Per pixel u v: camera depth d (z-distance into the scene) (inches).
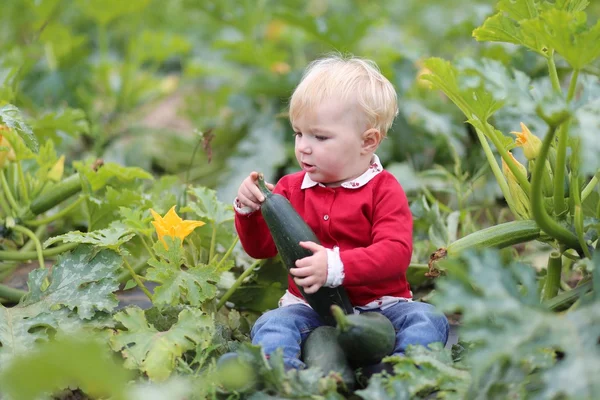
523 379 154.1
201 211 225.6
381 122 193.5
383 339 169.6
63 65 415.5
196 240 223.5
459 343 190.2
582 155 152.6
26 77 407.5
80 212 280.7
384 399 156.9
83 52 421.7
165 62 552.4
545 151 166.7
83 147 390.3
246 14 436.1
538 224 181.5
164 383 170.9
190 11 572.7
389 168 307.0
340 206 192.1
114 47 548.1
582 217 183.0
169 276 194.7
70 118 292.8
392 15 597.0
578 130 155.8
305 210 196.4
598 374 136.3
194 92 499.2
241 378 162.1
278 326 184.4
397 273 184.1
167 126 467.8
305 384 162.2
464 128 337.1
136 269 241.3
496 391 154.2
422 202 262.2
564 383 136.7
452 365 167.8
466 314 146.2
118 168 253.9
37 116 378.3
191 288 194.7
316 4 618.5
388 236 184.7
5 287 232.7
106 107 412.5
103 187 274.2
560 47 166.9
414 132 346.0
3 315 192.5
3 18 468.1
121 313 187.6
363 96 189.2
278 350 164.1
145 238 239.3
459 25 383.9
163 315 200.1
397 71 358.9
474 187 307.6
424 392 167.8
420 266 237.1
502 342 143.7
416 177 300.8
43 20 373.4
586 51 164.2
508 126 274.8
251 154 355.6
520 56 327.3
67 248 247.4
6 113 210.5
